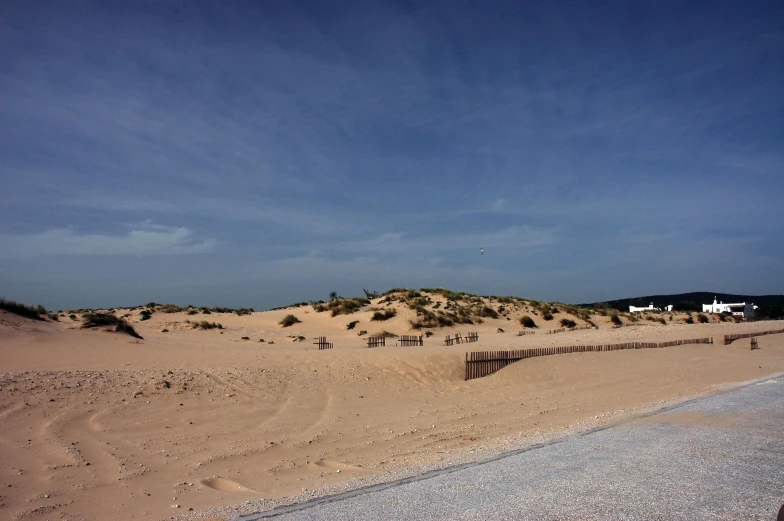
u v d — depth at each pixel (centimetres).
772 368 2523
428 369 1961
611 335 3856
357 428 1277
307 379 1695
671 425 1176
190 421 1202
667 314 7631
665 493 702
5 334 1995
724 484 742
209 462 973
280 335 3844
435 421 1384
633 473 798
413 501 684
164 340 2780
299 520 625
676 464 848
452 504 668
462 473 817
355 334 3953
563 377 2119
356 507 667
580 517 618
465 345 2917
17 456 898
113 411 1195
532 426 1342
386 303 4925
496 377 2031
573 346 2644
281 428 1225
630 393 1859
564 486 736
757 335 3878
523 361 2231
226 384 1527
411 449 1127
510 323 4803
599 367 2331
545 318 5141
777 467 828
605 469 822
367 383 1736
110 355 1895
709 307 10244
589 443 1009
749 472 802
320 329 4269
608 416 1377
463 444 1166
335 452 1087
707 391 1792
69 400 1220
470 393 1772
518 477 786
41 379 1345
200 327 3881
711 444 985
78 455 936
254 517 646
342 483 816
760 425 1160
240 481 889
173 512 731
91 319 2567
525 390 1875
